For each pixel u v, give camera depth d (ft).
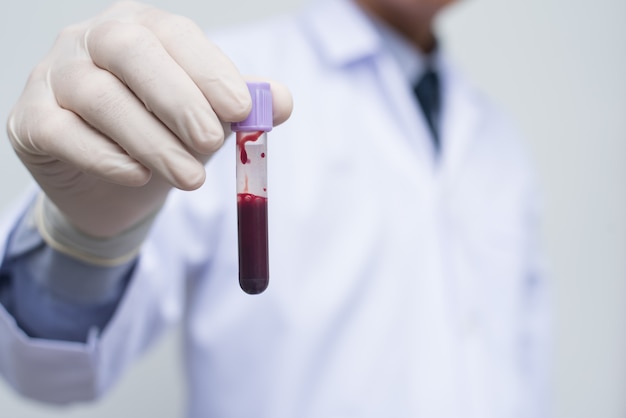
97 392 2.44
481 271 3.40
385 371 2.97
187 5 3.90
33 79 1.69
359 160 3.17
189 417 3.15
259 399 2.96
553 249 4.76
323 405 2.93
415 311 3.06
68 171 1.68
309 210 3.03
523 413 3.43
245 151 1.54
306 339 2.94
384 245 3.10
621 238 4.83
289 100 1.60
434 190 3.24
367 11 3.48
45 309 2.12
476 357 3.17
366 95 3.31
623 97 4.77
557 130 4.73
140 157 1.52
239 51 3.27
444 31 4.51
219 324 2.99
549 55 4.68
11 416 3.74
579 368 4.81
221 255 2.99
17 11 3.64
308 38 3.42
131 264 2.13
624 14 4.72
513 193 3.70
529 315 3.76
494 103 3.98
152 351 3.88
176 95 1.47
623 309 4.85
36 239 2.02
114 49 1.54
